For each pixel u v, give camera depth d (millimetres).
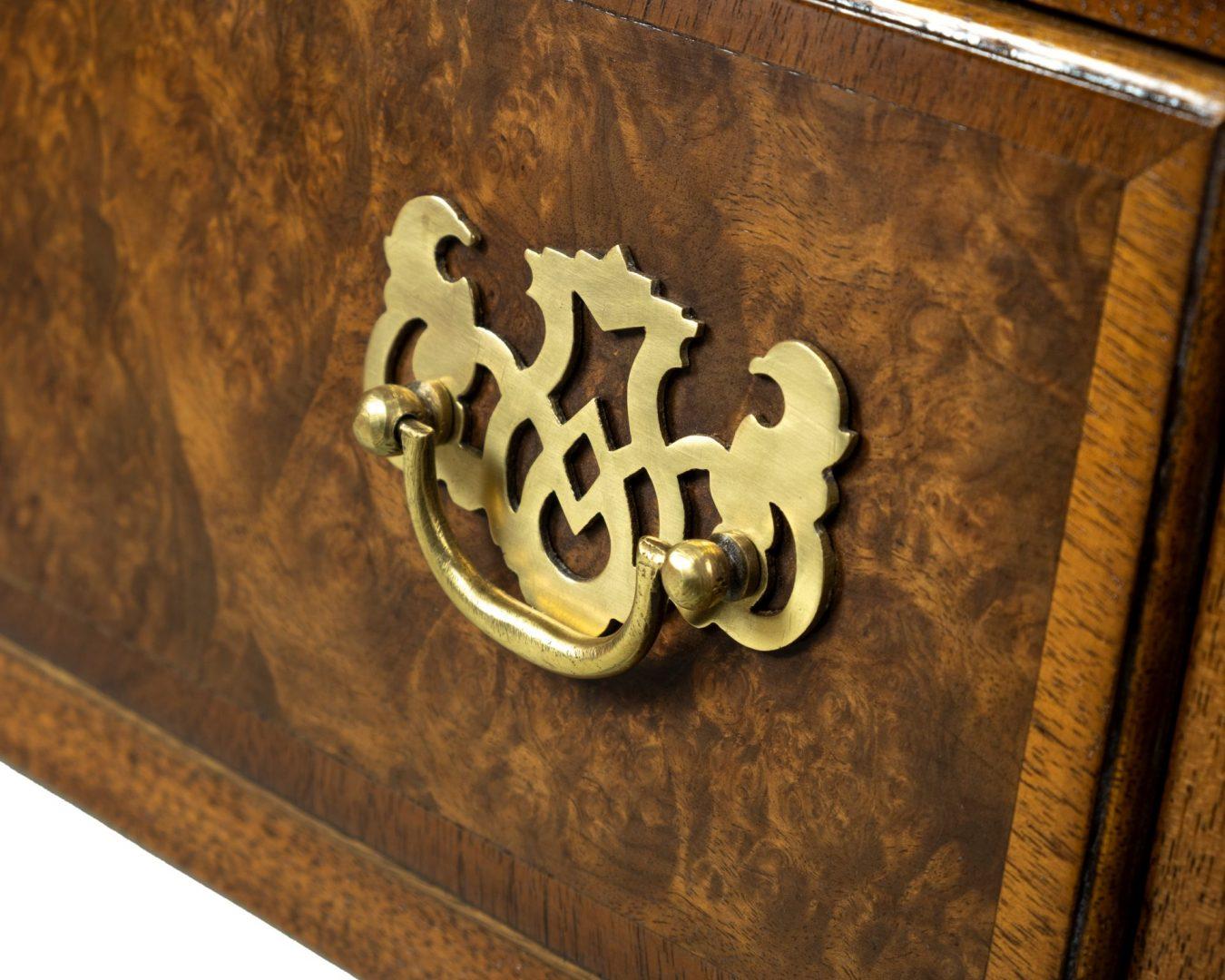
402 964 669
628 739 576
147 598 736
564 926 620
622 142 510
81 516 751
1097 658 449
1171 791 457
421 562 622
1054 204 427
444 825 650
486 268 562
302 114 598
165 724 748
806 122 468
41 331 732
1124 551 436
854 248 469
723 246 497
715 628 539
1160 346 416
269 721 704
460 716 629
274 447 658
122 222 679
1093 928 475
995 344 448
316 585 663
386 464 619
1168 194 406
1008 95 429
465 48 541
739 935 566
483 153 548
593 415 543
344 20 571
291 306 632
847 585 500
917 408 468
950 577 475
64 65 672
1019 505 455
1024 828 479
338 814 688
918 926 516
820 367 480
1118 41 419
